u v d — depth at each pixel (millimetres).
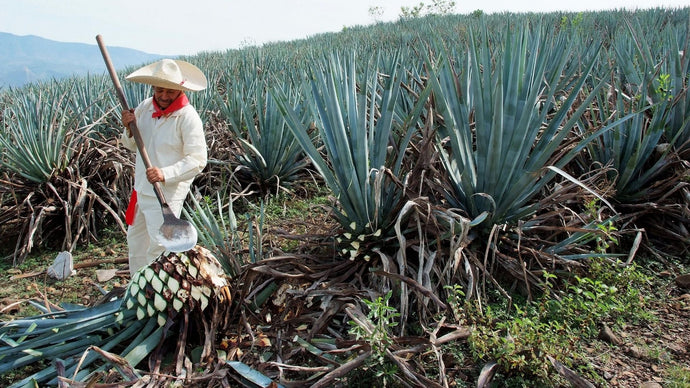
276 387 2635
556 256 3514
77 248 4980
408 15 39500
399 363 2594
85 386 2461
